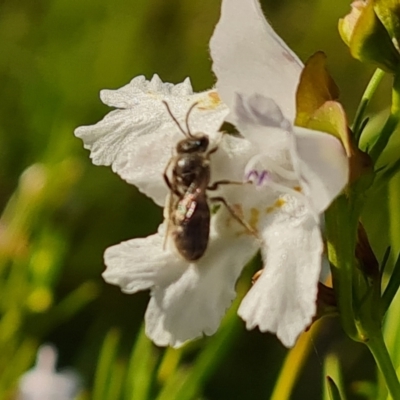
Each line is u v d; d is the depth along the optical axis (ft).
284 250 0.22
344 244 0.22
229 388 0.50
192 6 0.60
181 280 0.23
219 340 0.32
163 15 0.60
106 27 0.59
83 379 0.45
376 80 0.22
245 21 0.22
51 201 0.42
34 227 0.41
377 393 0.31
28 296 0.39
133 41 0.59
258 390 0.50
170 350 0.34
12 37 0.59
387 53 0.22
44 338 0.53
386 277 0.33
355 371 0.46
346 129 0.21
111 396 0.34
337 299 0.22
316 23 0.57
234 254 0.22
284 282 0.21
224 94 0.22
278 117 0.20
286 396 0.32
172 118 0.24
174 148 0.24
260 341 0.52
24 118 0.58
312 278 0.21
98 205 0.56
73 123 0.56
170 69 0.60
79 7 0.59
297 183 0.22
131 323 0.54
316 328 0.32
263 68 0.22
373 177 0.21
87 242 0.56
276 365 0.51
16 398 0.37
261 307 0.21
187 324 0.22
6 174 0.58
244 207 0.23
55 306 0.46
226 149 0.23
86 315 0.54
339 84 0.56
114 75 0.58
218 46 0.22
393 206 0.32
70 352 0.53
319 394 0.48
